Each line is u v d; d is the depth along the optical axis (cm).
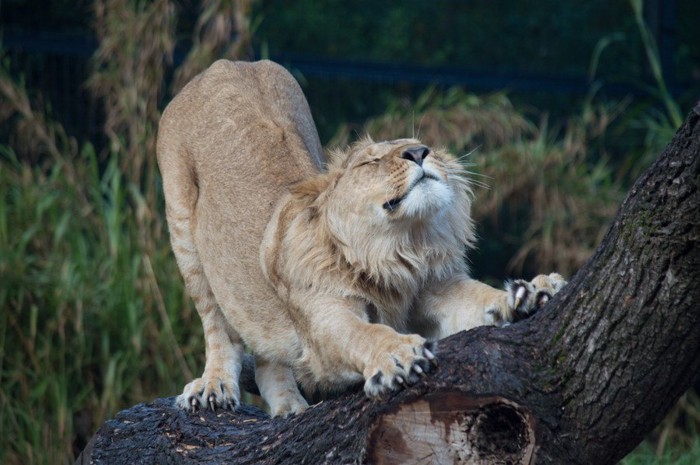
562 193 1465
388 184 650
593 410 548
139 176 1260
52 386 1170
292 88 914
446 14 2059
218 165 842
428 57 2031
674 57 1728
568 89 1630
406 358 554
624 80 1720
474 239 715
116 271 1223
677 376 534
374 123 1474
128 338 1205
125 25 1289
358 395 585
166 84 1432
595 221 1471
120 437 732
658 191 509
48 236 1290
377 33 2023
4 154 1388
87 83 1330
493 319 638
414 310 704
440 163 664
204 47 1290
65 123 1441
